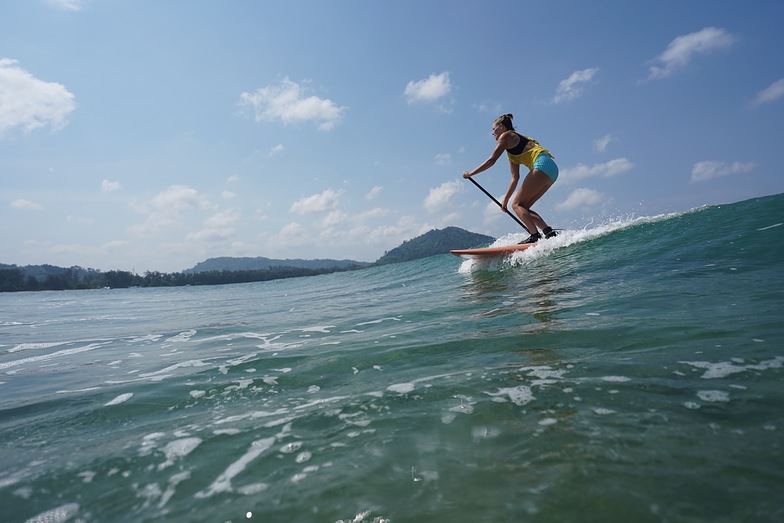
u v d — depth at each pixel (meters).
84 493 1.51
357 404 2.11
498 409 1.83
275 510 1.29
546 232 7.68
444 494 1.28
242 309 9.12
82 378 3.39
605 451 1.40
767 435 1.39
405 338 3.50
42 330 7.85
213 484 1.49
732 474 1.21
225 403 2.39
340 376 2.68
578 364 2.27
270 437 1.83
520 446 1.51
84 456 1.81
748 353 2.11
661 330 2.68
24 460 1.83
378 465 1.49
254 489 1.43
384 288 9.99
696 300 3.34
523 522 1.12
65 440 2.04
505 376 2.24
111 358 4.22
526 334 3.04
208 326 6.25
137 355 4.25
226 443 1.81
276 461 1.60
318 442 1.73
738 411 1.57
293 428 1.90
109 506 1.41
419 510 1.22
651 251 5.98
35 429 2.23
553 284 5.13
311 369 2.90
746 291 3.39
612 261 5.88
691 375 1.94
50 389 3.09
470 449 1.53
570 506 1.16
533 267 6.63
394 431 1.75
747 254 4.80
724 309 2.96
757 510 1.06
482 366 2.48
